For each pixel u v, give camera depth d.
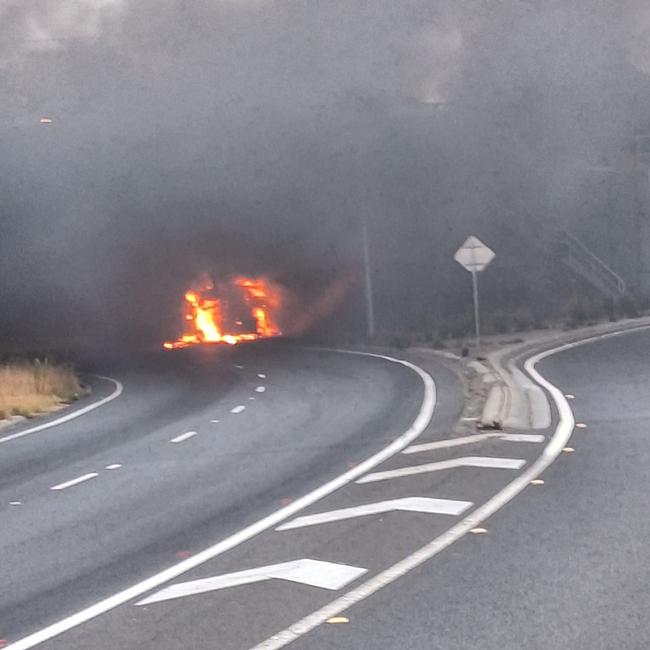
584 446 22.47
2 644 11.62
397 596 12.45
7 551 16.66
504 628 11.05
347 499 18.77
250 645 10.97
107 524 18.28
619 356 44.28
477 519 16.28
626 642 10.45
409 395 35.91
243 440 27.94
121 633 11.74
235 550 15.51
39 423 35.91
